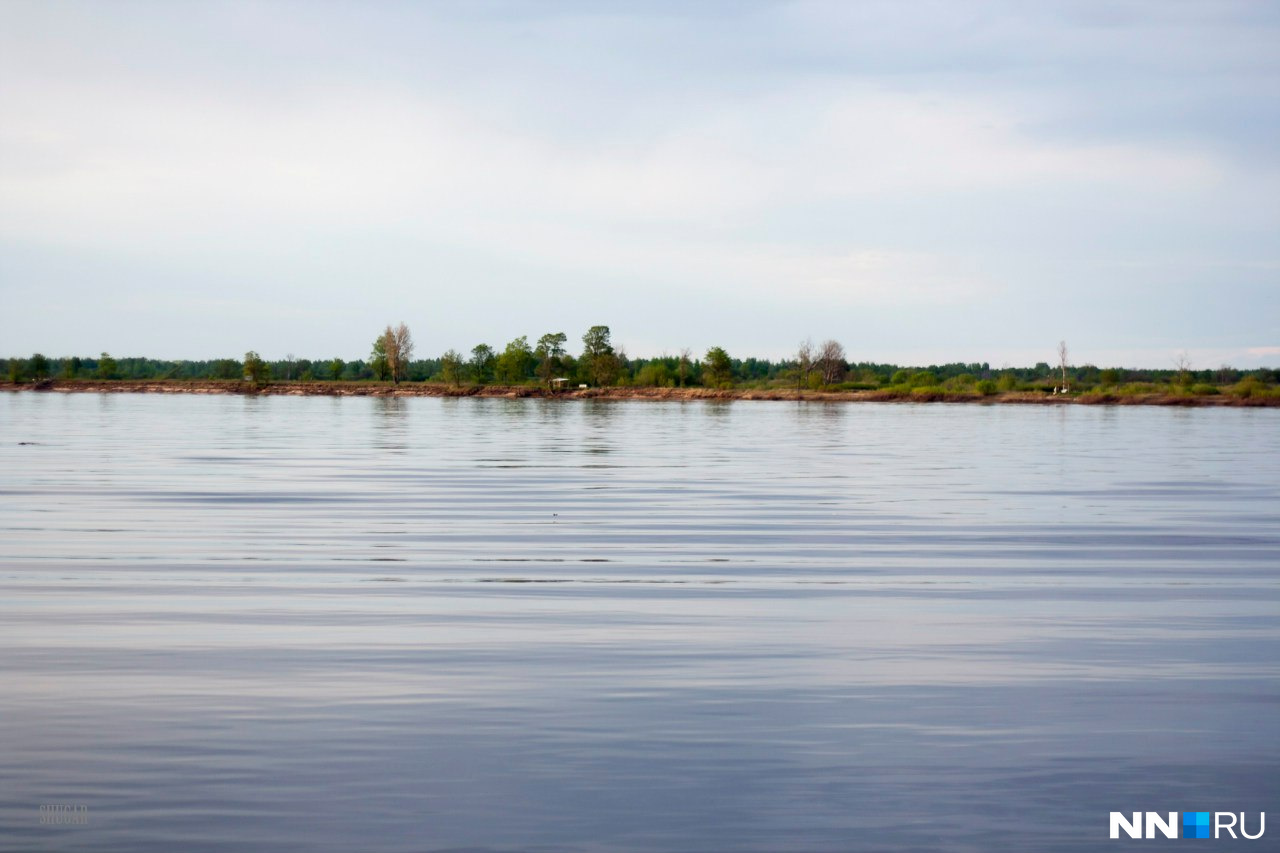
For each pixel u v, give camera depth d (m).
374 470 34.62
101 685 10.40
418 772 8.41
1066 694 10.38
